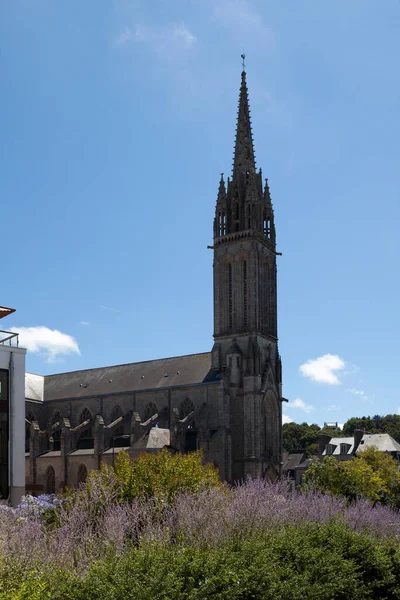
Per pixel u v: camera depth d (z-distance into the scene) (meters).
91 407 153.12
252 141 152.12
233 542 32.81
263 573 25.48
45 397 162.62
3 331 67.31
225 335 140.38
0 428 65.06
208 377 139.12
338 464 114.25
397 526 61.31
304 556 30.69
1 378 65.81
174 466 55.66
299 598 25.58
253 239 141.75
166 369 149.75
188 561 24.45
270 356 142.00
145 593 20.70
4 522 31.27
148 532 35.72
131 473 53.31
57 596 20.39
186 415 138.88
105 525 35.09
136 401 146.12
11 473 64.81
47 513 44.53
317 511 47.94
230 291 143.38
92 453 137.50
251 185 145.75
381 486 124.88
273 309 146.25
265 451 135.25
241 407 135.00
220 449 128.62
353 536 37.09
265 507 40.91
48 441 148.12
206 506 39.19
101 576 21.86
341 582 29.44
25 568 24.81
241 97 155.25
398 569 36.03
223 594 22.81
